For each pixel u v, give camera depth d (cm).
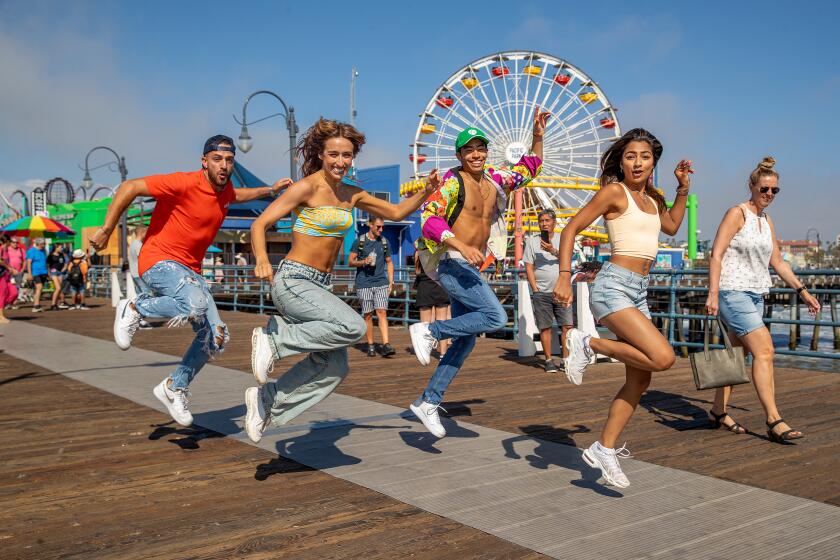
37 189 4459
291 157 1694
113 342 1017
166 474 370
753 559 260
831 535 283
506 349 938
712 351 424
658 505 320
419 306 861
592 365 779
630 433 462
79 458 400
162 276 400
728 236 447
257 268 329
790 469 378
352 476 365
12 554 267
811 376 703
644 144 333
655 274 887
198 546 274
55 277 1766
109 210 386
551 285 729
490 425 487
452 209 416
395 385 655
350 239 3225
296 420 501
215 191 412
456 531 290
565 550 269
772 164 443
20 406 550
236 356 873
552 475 368
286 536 284
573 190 3706
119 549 271
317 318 341
